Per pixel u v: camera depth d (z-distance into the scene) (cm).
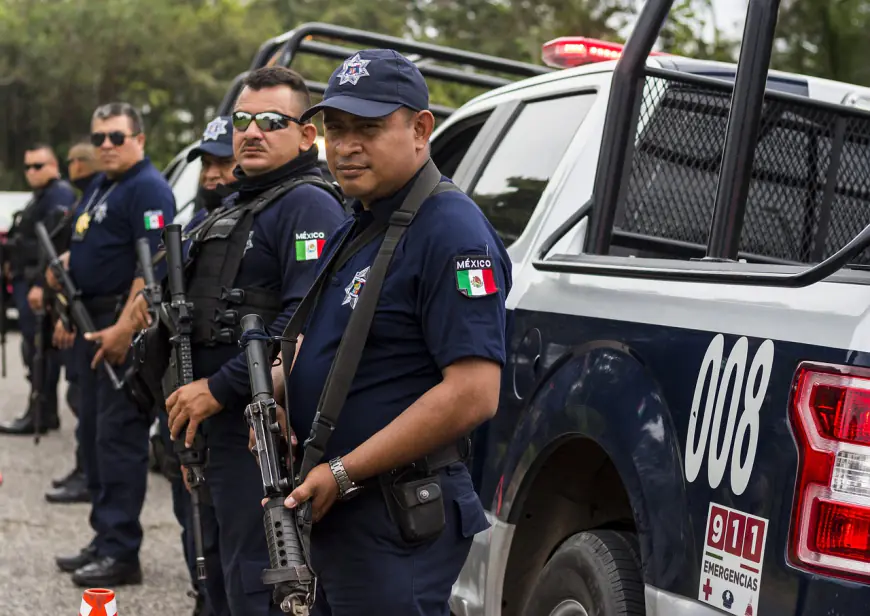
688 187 407
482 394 264
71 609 530
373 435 268
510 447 371
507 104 477
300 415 286
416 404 265
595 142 397
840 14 1405
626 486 305
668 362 301
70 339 605
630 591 316
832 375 249
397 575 273
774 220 421
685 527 282
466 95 1720
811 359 254
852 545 243
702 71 422
